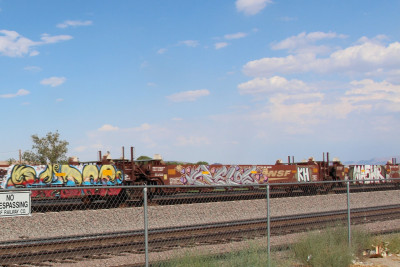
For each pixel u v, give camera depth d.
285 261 11.47
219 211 20.31
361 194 28.16
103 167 24.27
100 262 11.07
